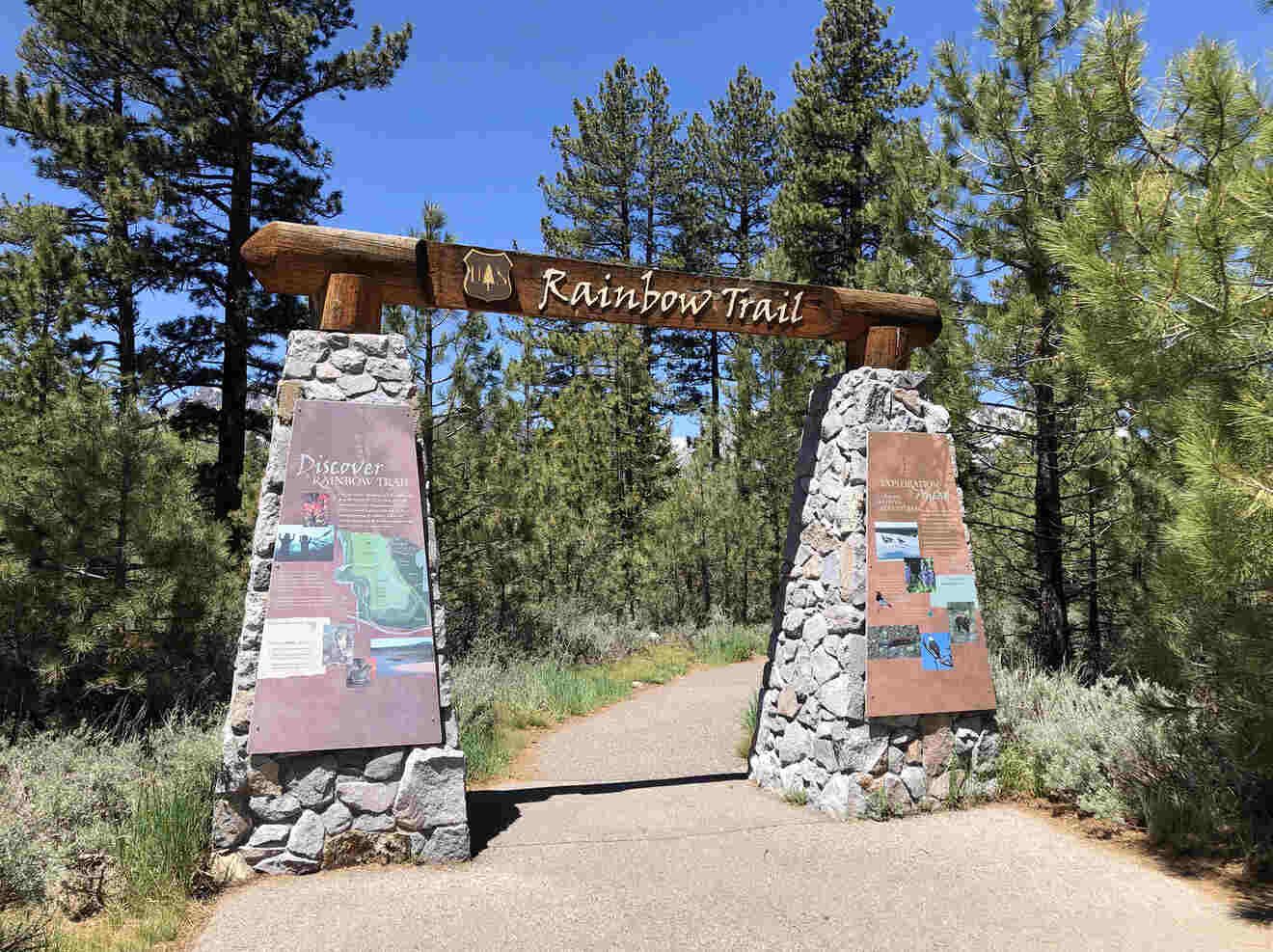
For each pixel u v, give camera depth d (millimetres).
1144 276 4406
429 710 5328
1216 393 4539
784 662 7250
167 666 8273
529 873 4953
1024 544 10305
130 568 8203
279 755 5020
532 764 8352
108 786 5387
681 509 20000
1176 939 3996
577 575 17578
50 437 8156
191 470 9102
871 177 22812
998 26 9062
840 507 6668
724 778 7637
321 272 5684
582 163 33344
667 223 34188
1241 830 5188
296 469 5340
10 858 4152
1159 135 5738
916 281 9422
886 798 6164
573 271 6344
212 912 4312
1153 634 5789
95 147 15117
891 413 6816
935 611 6594
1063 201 8203
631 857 5246
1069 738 6613
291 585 5191
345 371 5586
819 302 6969
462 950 3869
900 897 4562
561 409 22016
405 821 5168
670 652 16688
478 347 11539
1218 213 4180
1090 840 5516
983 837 5594
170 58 15586
